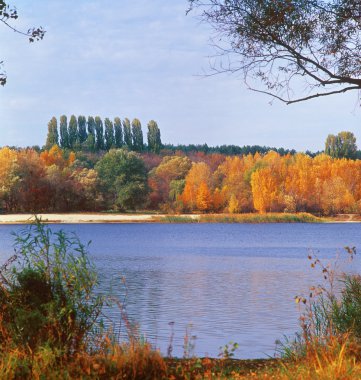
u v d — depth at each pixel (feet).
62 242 35.22
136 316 65.00
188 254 170.91
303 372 28.86
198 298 81.10
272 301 78.18
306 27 40.22
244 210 460.14
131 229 330.34
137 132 646.74
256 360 37.78
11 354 28.19
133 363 29.14
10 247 181.57
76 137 634.84
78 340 32.24
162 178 522.47
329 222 428.15
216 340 53.42
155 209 498.69
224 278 108.37
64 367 28.66
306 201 441.68
